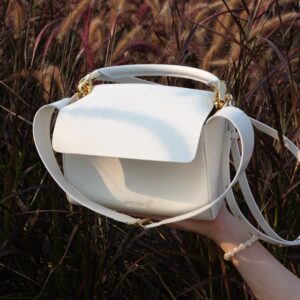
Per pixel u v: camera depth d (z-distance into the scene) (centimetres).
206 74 75
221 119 70
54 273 113
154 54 130
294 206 112
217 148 71
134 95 74
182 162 67
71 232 115
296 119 111
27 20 142
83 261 109
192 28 131
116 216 75
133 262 119
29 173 121
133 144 69
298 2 142
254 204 82
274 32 134
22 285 122
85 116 72
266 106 123
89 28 126
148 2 143
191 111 71
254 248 78
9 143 120
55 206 110
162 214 74
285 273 77
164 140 68
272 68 125
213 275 110
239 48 121
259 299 79
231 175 113
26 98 125
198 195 71
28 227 116
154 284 120
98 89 78
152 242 117
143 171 73
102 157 75
